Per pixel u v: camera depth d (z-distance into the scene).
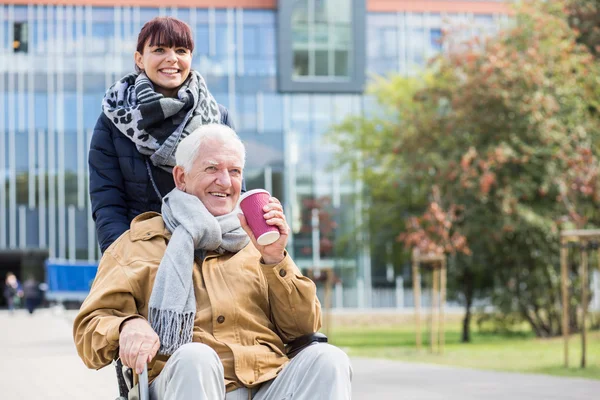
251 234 3.82
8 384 11.92
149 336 3.65
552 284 26.03
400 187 29.14
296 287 3.95
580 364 14.79
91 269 43.97
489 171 24.22
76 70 54.91
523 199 25.47
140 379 3.60
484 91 24.03
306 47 54.22
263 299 4.04
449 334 29.72
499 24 26.66
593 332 26.08
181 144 4.12
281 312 4.00
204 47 54.28
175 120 4.53
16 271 64.12
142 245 4.03
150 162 4.58
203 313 3.92
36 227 54.75
